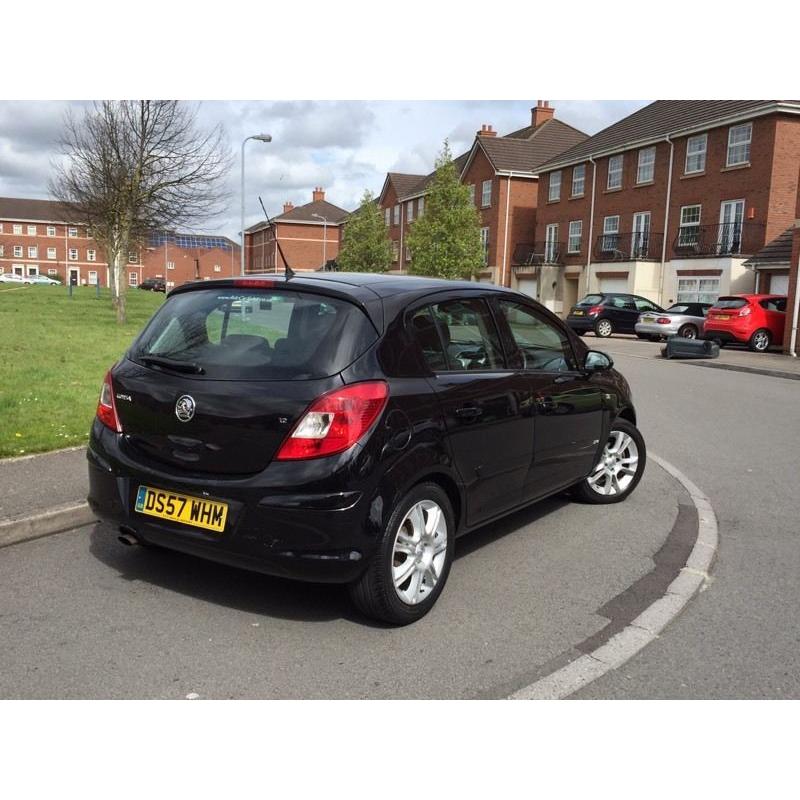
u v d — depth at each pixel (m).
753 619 4.01
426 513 3.91
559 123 52.22
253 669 3.34
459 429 4.02
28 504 5.11
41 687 3.16
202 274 110.38
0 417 7.62
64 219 35.75
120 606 3.93
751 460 7.87
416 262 40.59
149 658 3.41
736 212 31.42
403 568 3.75
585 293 40.66
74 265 109.56
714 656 3.58
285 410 3.48
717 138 32.25
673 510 5.96
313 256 87.31
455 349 4.24
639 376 15.88
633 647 3.63
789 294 21.09
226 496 3.54
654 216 36.00
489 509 4.44
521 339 4.88
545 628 3.82
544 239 45.00
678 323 26.56
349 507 3.45
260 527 3.47
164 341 4.03
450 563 4.04
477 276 50.66
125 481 3.90
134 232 24.09
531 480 4.85
